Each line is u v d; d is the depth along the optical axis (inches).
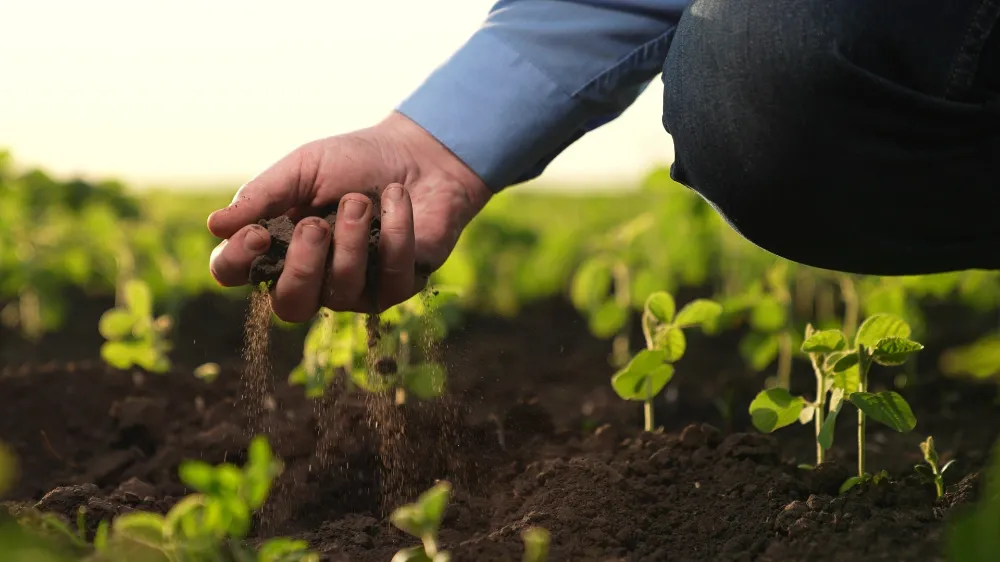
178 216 97.6
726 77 38.0
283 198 40.1
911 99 36.4
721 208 39.6
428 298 44.5
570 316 76.1
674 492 40.3
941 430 48.5
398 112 42.6
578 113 42.8
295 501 42.1
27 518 36.7
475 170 42.3
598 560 36.9
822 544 36.9
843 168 37.4
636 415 51.3
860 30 36.4
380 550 38.3
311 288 38.4
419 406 46.1
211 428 46.7
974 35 36.2
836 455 45.4
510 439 46.1
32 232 72.4
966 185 37.4
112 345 49.6
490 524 40.2
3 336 69.0
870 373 55.8
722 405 50.6
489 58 42.7
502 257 80.8
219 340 66.8
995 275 57.4
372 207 38.9
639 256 66.3
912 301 58.1
